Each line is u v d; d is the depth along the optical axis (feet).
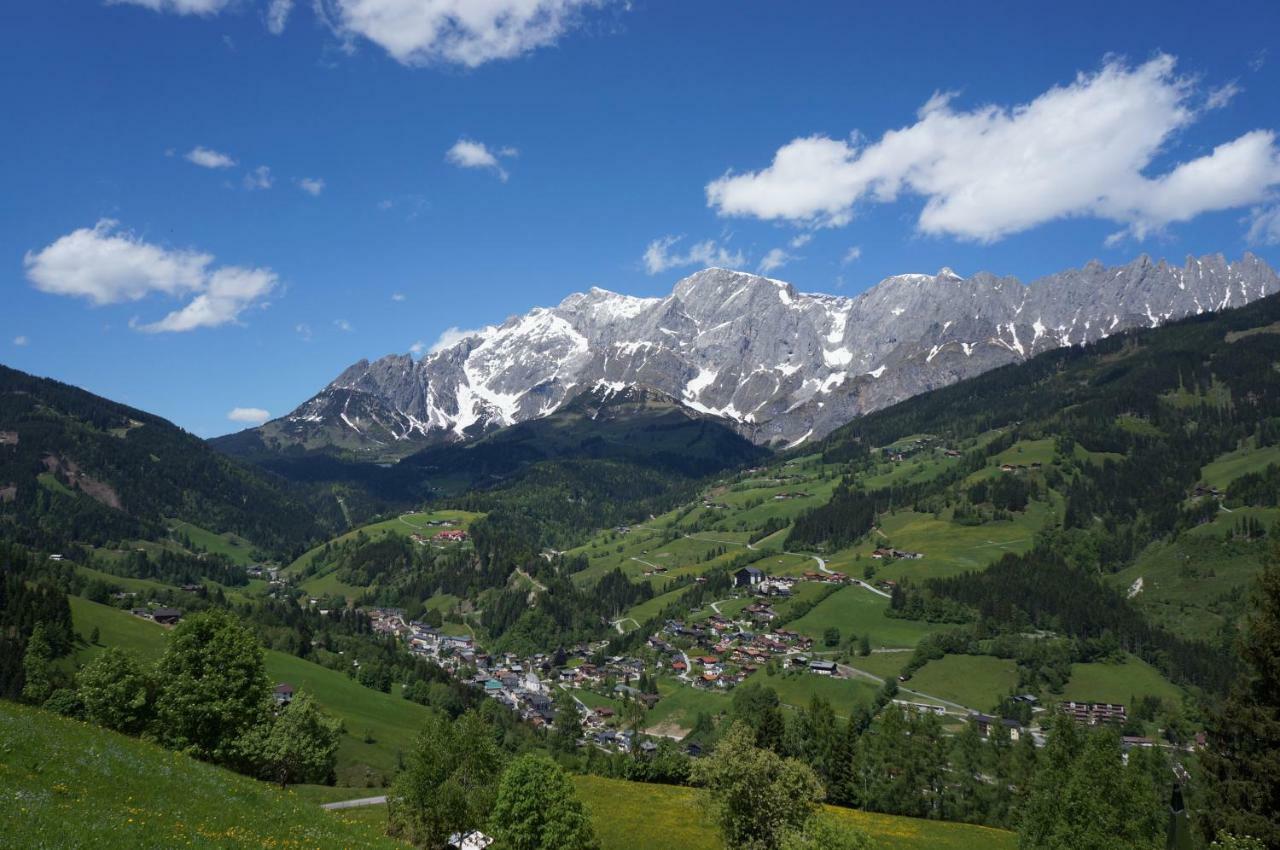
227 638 246.88
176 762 150.41
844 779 413.59
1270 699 185.88
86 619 578.25
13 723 133.39
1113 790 230.07
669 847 278.26
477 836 244.63
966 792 411.34
